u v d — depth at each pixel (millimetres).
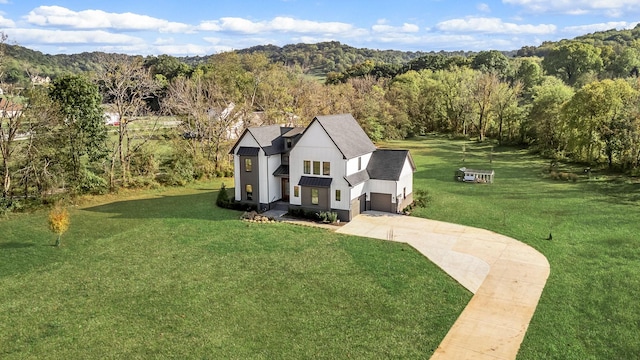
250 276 26375
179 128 61562
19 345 19562
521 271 26875
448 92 106000
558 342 19516
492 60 134250
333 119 40344
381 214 39688
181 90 66875
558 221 36344
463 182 52406
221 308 22641
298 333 20359
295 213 39438
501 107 90625
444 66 146250
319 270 27156
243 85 86688
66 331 20656
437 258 29094
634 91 58438
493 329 20656
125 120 53000
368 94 99062
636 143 53281
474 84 98562
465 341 19734
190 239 32875
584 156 63594
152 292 24422
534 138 82000
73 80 50469
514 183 51156
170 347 19359
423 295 23984
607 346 19188
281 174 41219
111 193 48781
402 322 21297
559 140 70250
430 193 47188
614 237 31953
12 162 44531
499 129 91750
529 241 31922
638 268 26578
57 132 46312
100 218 38719
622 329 20375
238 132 68562
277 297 23750
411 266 27781
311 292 24297
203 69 114812
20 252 30516
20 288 25062
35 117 43562
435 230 34844
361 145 40562
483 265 27891
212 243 32031
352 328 20766
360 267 27594
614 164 57562
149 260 28922
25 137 48094
